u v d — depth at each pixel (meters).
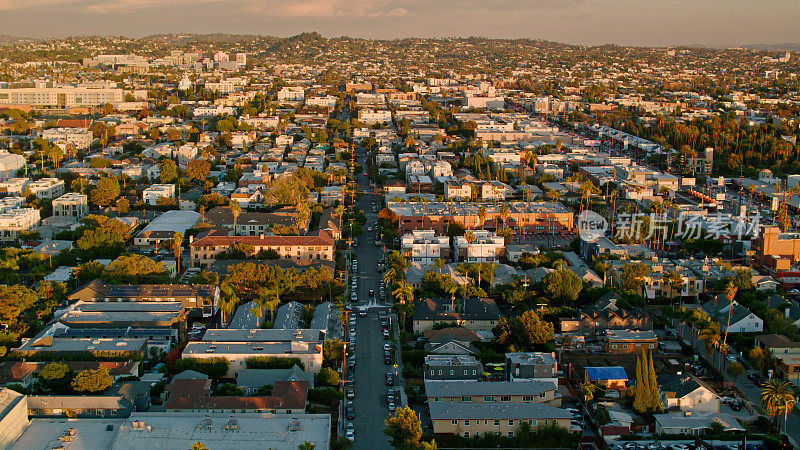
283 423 194.62
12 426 184.62
